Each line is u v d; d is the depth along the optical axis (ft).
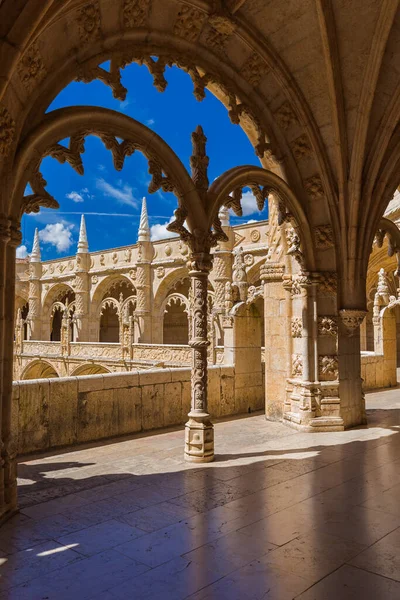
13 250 15.66
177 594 10.30
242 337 34.65
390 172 27.91
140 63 21.59
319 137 27.09
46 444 23.73
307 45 23.79
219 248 87.04
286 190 27.20
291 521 14.44
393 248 35.27
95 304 118.93
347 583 10.68
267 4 22.00
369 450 23.41
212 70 24.35
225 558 12.00
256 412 34.71
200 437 21.58
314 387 28.63
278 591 10.37
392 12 21.47
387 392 46.60
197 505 15.90
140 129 20.30
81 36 18.48
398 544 12.76
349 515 14.89
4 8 13.19
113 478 19.10
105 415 26.32
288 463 21.12
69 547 12.75
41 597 10.22
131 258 109.60
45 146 17.29
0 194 14.76
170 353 75.25
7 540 13.24
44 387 23.75
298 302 29.73
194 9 21.49
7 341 15.29
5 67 13.44
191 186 22.08
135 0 19.42
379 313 51.01
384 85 24.97
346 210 28.19
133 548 12.65
